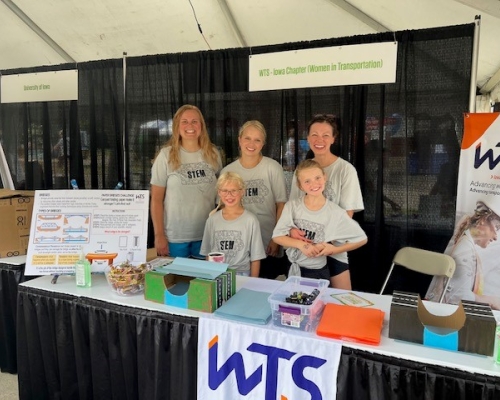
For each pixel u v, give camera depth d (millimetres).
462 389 1095
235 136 3021
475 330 1143
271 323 1357
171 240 2438
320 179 1900
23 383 1821
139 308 1516
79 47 3922
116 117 3393
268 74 2693
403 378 1159
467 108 2342
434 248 2547
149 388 1534
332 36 3414
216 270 1555
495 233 2207
